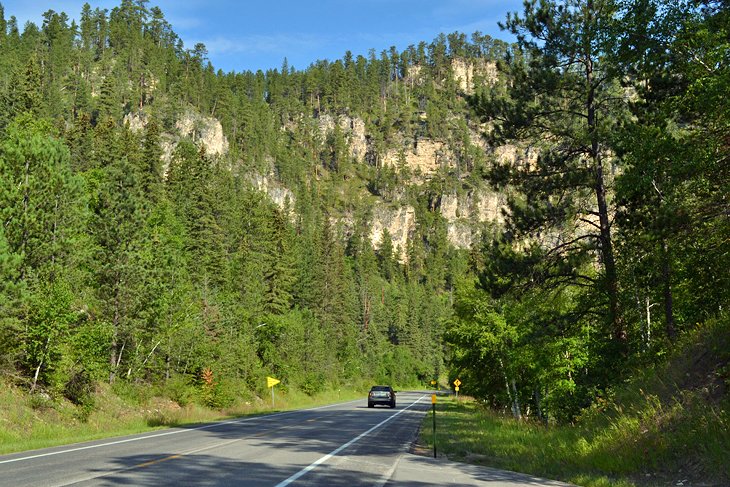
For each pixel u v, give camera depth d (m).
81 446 15.02
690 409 12.54
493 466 12.94
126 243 33.69
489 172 22.36
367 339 125.94
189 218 75.12
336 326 100.44
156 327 35.12
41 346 23.28
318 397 65.56
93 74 175.00
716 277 15.34
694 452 10.73
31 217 25.20
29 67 71.00
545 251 21.89
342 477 10.13
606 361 20.33
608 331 22.16
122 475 9.78
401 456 13.96
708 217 13.69
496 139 22.73
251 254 73.94
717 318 16.50
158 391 34.41
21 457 12.52
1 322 21.23
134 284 32.97
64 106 132.50
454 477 10.77
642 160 13.81
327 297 102.00
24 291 21.84
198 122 183.25
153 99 177.62
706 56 12.38
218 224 84.50
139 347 34.59
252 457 12.69
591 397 20.66
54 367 24.44
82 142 76.38
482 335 32.50
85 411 24.42
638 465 11.25
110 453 13.24
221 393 37.25
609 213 20.86
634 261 19.89
